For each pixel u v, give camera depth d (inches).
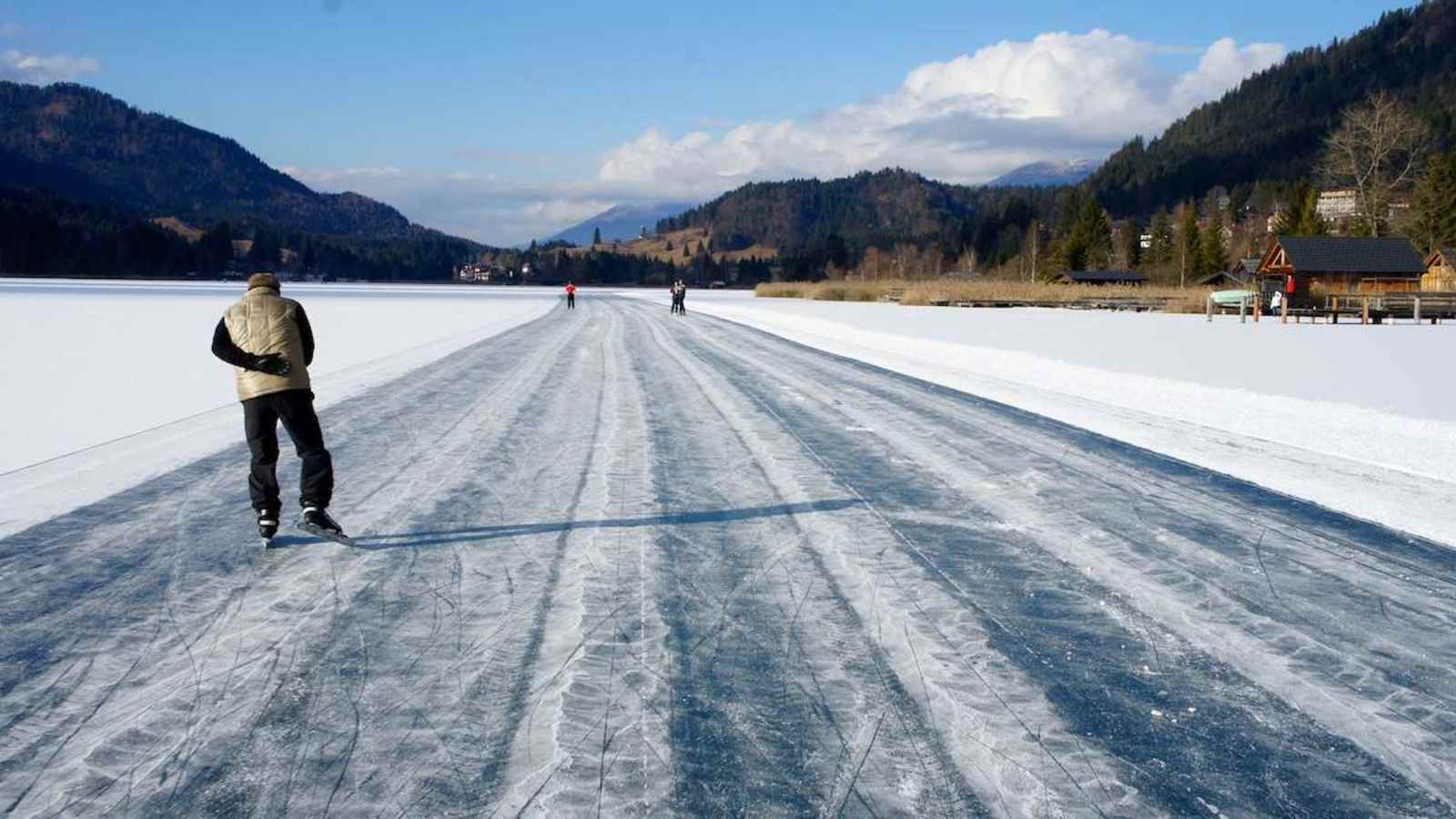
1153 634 165.5
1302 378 595.2
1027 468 317.1
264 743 124.0
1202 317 1622.8
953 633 164.9
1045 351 807.1
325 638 161.0
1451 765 120.6
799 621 170.6
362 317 1494.8
